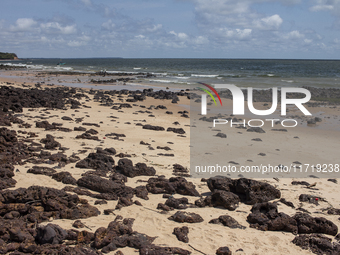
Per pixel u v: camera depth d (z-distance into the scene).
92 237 6.25
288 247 6.72
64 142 14.49
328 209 8.77
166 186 9.52
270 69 103.00
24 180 9.23
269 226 7.50
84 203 7.92
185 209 8.36
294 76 66.44
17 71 85.81
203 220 7.71
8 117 19.30
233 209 8.55
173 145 15.98
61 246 5.87
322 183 11.22
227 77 64.88
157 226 7.15
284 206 8.86
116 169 11.09
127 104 29.28
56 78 63.19
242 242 6.75
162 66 135.62
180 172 11.69
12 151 11.57
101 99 32.97
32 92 30.53
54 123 18.39
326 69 101.44
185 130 20.16
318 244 6.76
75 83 53.50
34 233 6.14
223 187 9.46
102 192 8.90
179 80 58.69
